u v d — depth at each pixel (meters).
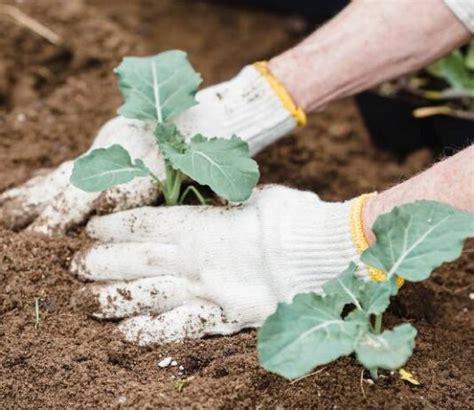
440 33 2.45
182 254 2.33
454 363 2.34
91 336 2.33
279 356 1.88
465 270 2.76
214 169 2.28
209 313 2.29
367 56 2.50
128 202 2.52
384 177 3.23
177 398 2.14
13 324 2.35
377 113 3.25
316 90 2.55
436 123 3.14
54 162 3.06
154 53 3.75
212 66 3.74
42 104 3.28
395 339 1.92
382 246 2.05
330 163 3.26
